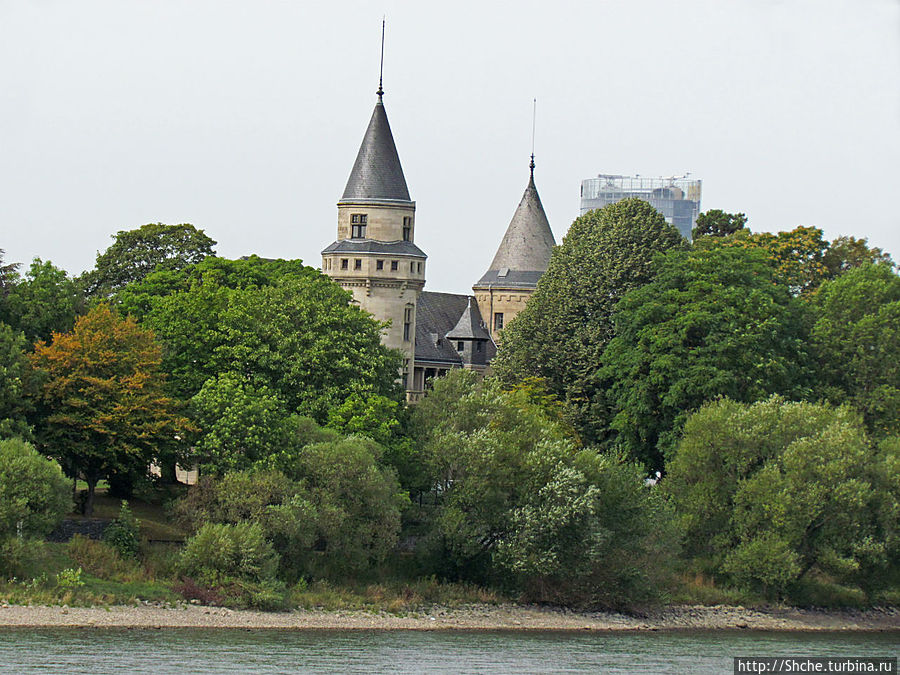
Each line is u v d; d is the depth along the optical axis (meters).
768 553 170.62
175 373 173.75
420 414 179.75
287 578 155.38
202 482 156.38
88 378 155.38
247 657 129.62
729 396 192.75
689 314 198.00
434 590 162.12
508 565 161.25
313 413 174.88
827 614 176.75
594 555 160.00
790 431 178.62
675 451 188.75
